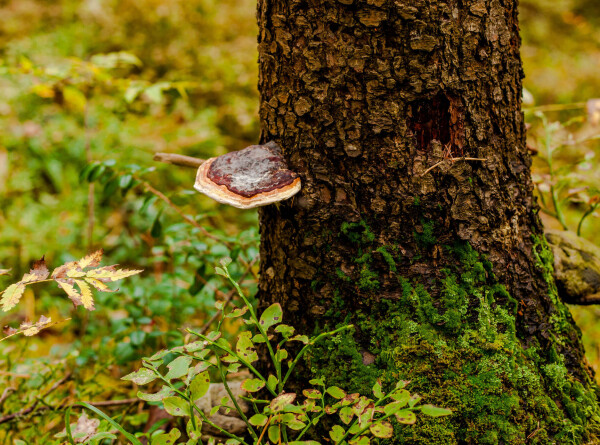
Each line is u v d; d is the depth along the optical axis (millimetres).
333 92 3537
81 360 3818
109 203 5402
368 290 3555
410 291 3549
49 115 6648
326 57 3533
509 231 3570
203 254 3883
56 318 4344
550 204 5379
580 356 3617
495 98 3555
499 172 3562
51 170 5781
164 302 3893
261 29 3578
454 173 3539
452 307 3545
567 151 6637
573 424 3547
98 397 3859
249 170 3553
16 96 6703
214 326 3922
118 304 3951
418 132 3545
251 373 3643
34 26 8781
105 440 3678
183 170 5918
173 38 8727
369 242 3553
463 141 3547
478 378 3531
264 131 3594
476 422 3520
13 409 3764
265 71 3580
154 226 3850
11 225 5168
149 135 6430
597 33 11875
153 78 7980
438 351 3535
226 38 9195
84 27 8680
